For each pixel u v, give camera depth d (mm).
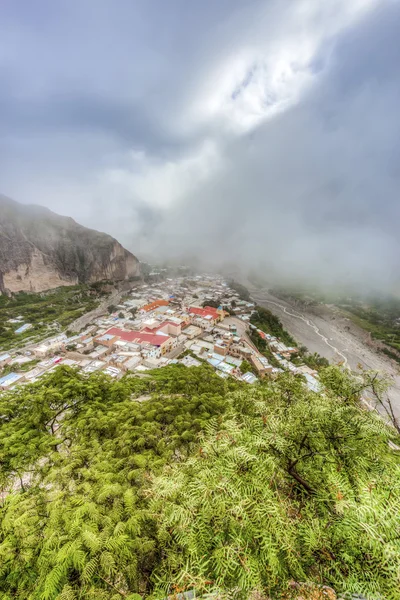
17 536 5398
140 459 7703
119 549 4258
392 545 2232
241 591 2326
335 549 2510
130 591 3871
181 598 2580
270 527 2582
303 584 2383
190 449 8234
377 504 2479
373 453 3414
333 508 2820
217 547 2580
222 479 3016
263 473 3059
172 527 3229
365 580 2252
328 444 3512
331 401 4078
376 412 3896
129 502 5562
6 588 4621
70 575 4312
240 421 4254
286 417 3898
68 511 5672
